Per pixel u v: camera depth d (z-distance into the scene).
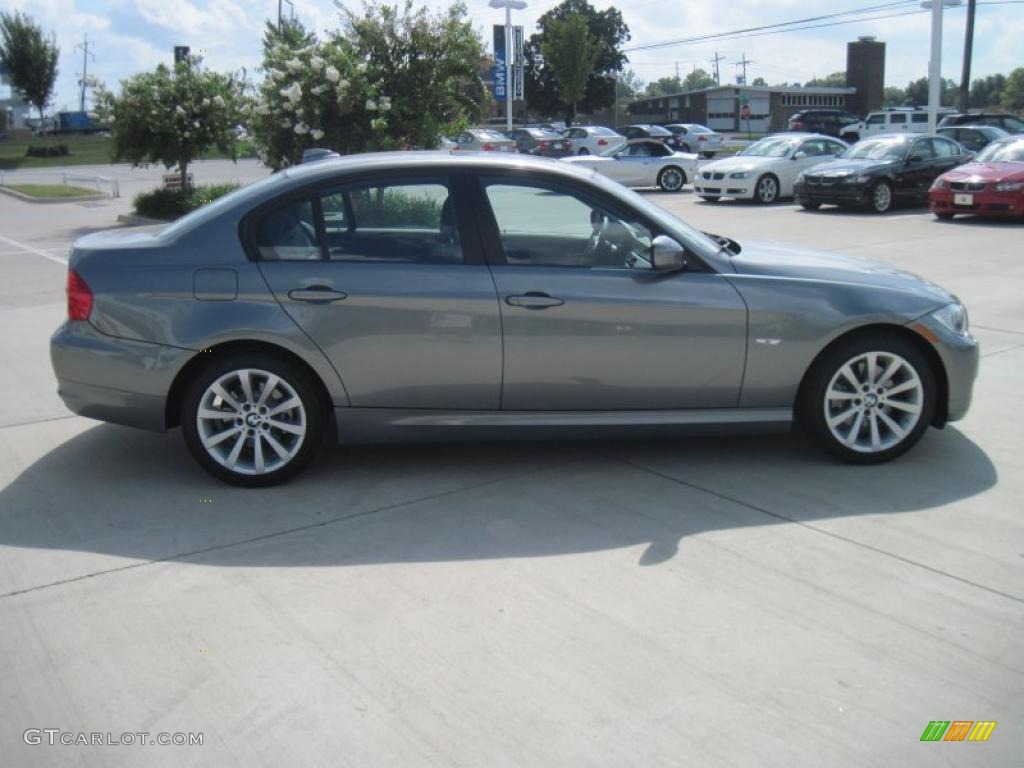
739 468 5.02
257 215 4.66
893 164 18.73
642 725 2.88
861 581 3.77
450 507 4.53
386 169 4.71
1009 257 12.02
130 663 3.22
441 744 2.79
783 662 3.21
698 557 3.98
